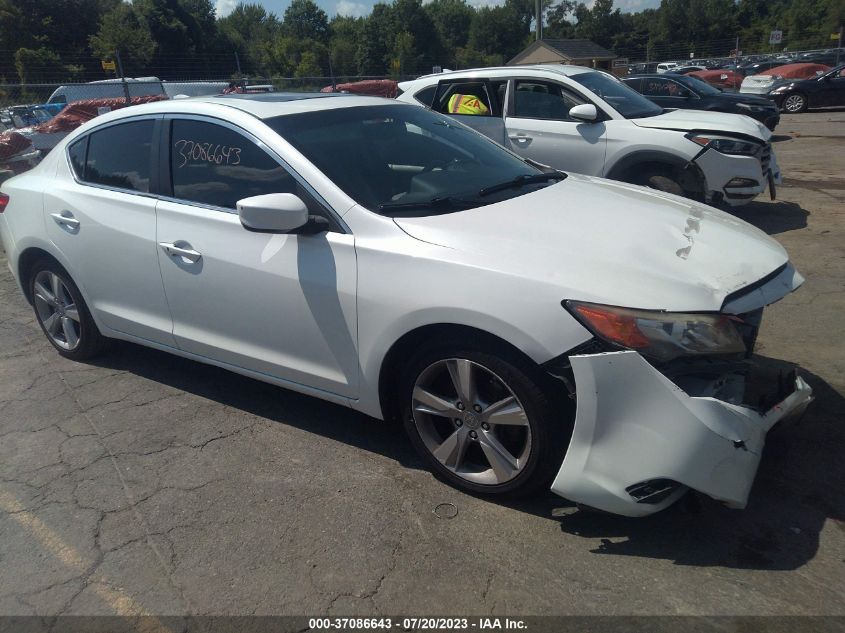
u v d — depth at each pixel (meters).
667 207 3.39
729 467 2.43
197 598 2.51
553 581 2.48
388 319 2.90
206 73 51.09
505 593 2.45
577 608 2.36
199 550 2.75
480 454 3.06
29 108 17.25
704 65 39.94
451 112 8.05
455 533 2.76
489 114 7.79
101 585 2.60
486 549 2.66
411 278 2.83
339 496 3.04
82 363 4.59
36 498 3.15
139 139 3.87
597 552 2.61
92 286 4.12
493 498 2.93
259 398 4.00
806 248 6.31
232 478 3.22
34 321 5.46
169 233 3.60
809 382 3.79
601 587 2.45
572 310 2.50
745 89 21.69
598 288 2.54
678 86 13.42
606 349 2.46
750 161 6.66
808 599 2.34
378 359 3.00
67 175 4.22
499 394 2.79
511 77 7.67
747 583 2.42
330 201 3.12
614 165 7.02
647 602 2.37
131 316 3.98
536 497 2.96
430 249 2.83
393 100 4.21
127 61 44.91
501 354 2.68
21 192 4.43
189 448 3.50
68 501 3.12
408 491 3.05
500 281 2.64
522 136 7.51
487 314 2.62
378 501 2.99
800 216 7.55
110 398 4.08
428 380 2.98
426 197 3.24
